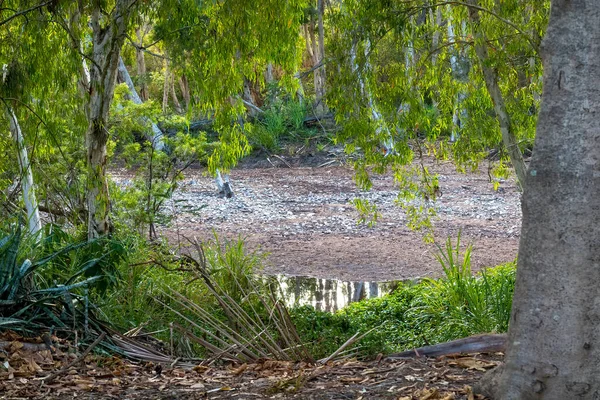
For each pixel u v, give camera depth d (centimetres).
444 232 2102
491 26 1063
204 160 1509
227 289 1059
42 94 1134
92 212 1148
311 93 4934
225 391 561
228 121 1141
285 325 819
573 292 420
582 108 412
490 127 1158
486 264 1709
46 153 1328
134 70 5084
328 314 1077
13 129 1252
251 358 736
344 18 1071
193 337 741
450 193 2761
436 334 1043
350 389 542
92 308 777
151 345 777
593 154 412
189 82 1107
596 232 416
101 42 1122
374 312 1210
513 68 1115
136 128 1482
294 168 3575
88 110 1142
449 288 1152
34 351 643
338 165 3572
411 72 1134
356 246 1938
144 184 1423
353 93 1083
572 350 422
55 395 552
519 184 1119
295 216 2395
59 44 1113
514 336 441
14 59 1086
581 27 411
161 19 1090
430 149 1277
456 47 1145
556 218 420
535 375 431
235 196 2811
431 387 533
